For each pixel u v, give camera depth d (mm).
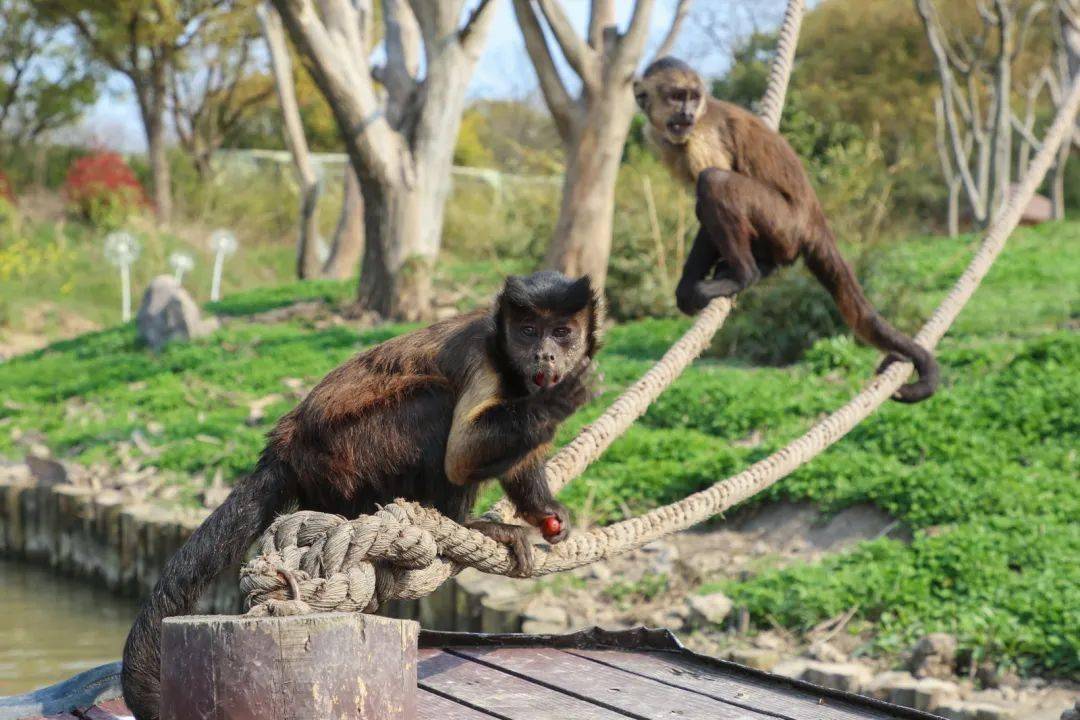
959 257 22031
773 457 5285
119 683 4512
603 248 20234
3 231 35781
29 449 16812
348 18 22250
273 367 19406
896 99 40781
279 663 2518
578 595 10000
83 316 34500
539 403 3869
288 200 45344
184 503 13586
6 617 11938
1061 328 16250
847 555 9883
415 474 4156
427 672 4762
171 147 49750
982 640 8172
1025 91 40000
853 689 7898
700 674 4805
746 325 17000
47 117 46750
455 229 39406
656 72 7066
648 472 11984
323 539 2986
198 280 38625
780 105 7238
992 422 11977
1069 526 9695
